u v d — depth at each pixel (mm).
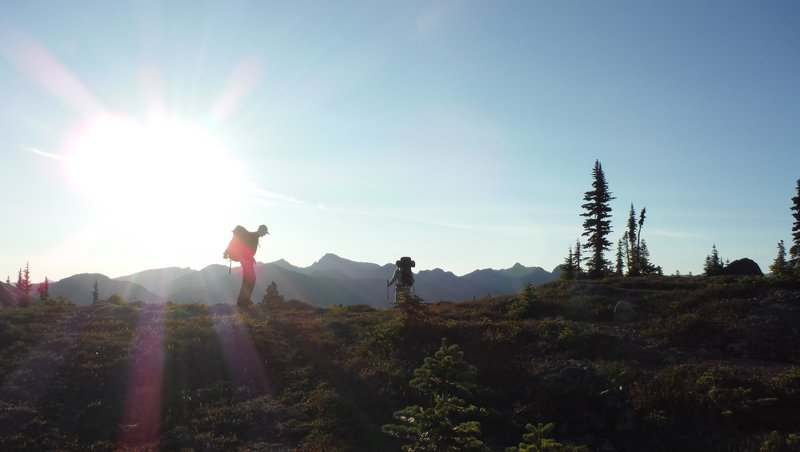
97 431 11031
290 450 10445
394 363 14641
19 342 15500
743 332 16609
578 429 11141
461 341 16438
